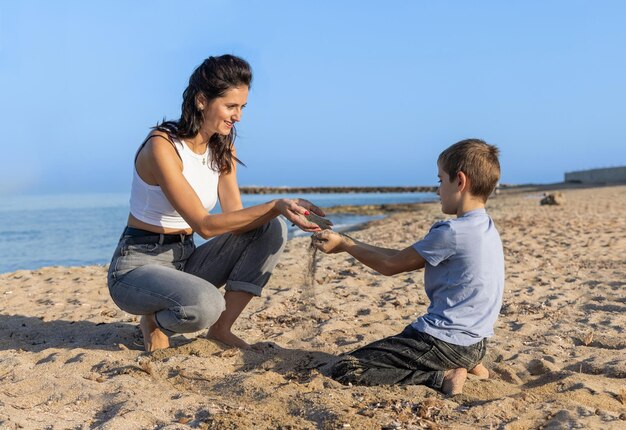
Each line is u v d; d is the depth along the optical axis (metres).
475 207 3.01
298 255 7.94
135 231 3.44
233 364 3.31
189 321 3.20
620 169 56.53
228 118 3.33
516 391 2.95
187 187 3.26
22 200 61.91
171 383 3.03
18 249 13.92
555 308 4.90
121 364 3.25
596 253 7.76
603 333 4.09
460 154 2.97
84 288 5.94
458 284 2.94
